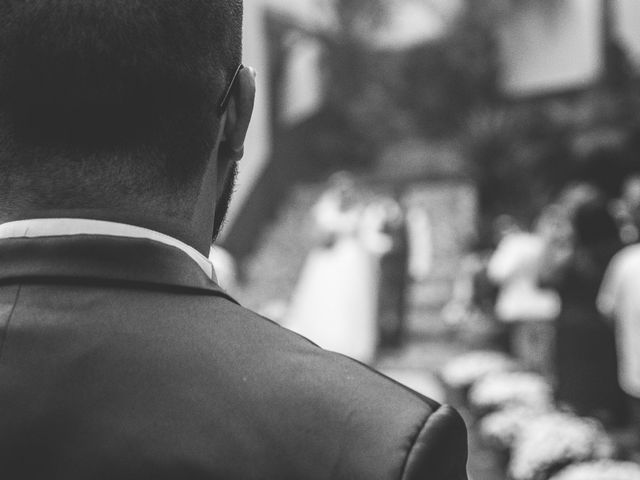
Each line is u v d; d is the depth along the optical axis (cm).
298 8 1925
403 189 1855
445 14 1991
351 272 1073
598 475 366
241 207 1666
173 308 77
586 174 716
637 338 547
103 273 78
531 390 603
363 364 78
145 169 79
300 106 1912
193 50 80
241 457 70
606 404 609
